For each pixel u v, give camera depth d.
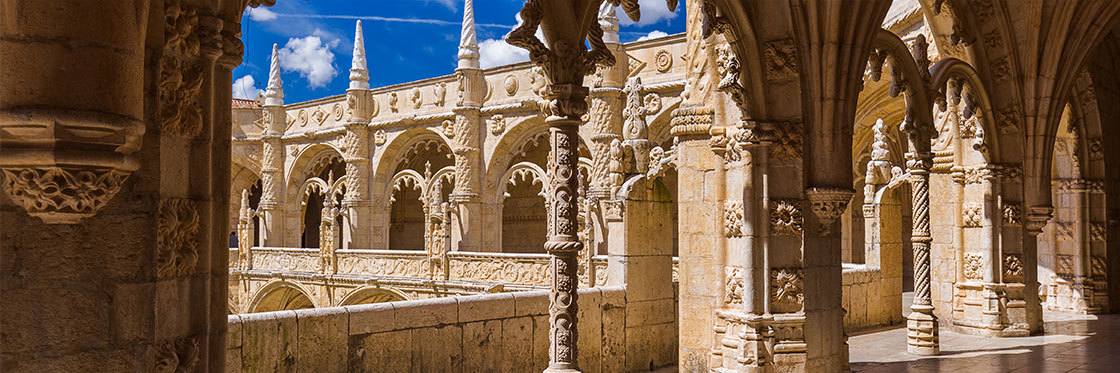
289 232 35.25
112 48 3.03
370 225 32.25
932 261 14.13
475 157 29.12
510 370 9.02
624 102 24.41
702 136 9.43
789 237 8.66
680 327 9.62
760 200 8.70
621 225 10.70
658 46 24.16
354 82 32.44
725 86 8.40
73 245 3.22
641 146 11.05
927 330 11.30
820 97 8.70
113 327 3.31
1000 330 13.05
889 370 10.06
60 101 2.90
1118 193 17.69
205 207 3.83
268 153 35.41
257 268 30.48
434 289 24.25
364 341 7.61
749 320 8.58
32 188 2.94
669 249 11.26
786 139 8.64
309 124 34.62
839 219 9.22
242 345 6.63
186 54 3.68
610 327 10.24
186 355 3.68
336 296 27.36
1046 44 12.93
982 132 13.11
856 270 14.23
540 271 22.00
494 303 8.85
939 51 13.55
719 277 8.98
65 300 3.20
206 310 3.84
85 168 2.98
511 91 28.56
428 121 30.58
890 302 15.07
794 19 8.52
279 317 6.95
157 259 3.49
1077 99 16.84
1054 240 17.39
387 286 25.53
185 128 3.71
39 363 3.15
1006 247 13.28
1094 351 11.36
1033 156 13.25
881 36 9.84
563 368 6.76
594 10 6.77
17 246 3.12
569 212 6.78
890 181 15.11
